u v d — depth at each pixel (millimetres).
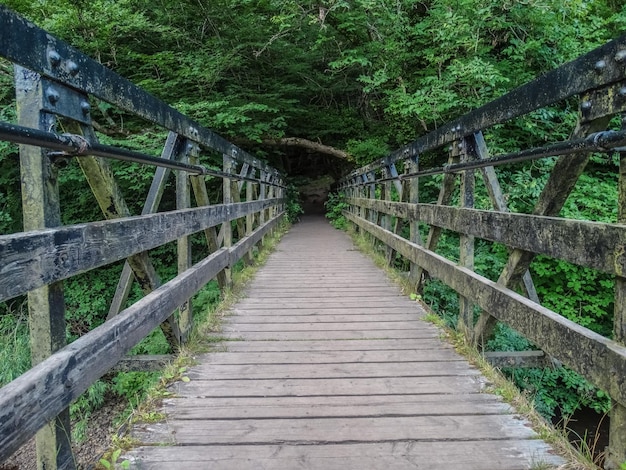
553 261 6070
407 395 2312
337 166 17359
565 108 7582
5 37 1257
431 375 2580
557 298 6160
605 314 5914
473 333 2924
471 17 8344
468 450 1791
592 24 7891
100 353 1663
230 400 2254
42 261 1345
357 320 3717
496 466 1681
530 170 7035
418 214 4312
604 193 6316
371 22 10867
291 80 12742
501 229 2436
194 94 10523
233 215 4691
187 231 3025
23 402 1188
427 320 3695
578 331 1706
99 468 1682
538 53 8109
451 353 2943
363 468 1671
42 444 1450
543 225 1975
